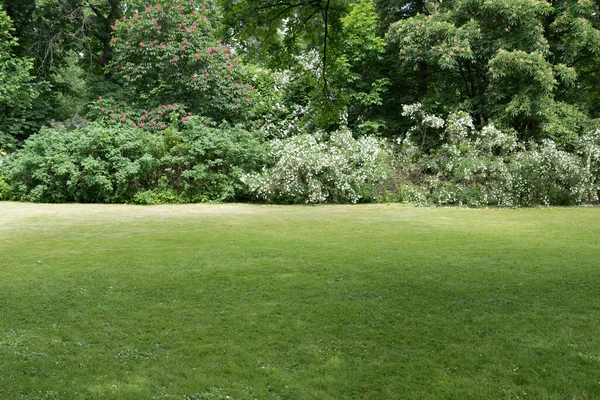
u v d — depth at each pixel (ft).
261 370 9.04
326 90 25.99
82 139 41.04
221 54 50.90
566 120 48.39
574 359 9.55
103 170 39.34
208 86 49.67
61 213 31.60
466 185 39.37
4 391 8.19
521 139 50.52
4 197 40.93
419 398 8.05
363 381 8.65
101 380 8.64
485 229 25.49
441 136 45.44
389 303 12.97
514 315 12.06
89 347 10.11
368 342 10.41
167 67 49.78
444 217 30.86
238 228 25.57
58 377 8.73
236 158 42.32
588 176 38.78
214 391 8.27
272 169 41.19
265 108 56.75
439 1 58.13
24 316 11.91
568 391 8.28
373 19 58.03
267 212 33.50
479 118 57.00
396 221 28.73
